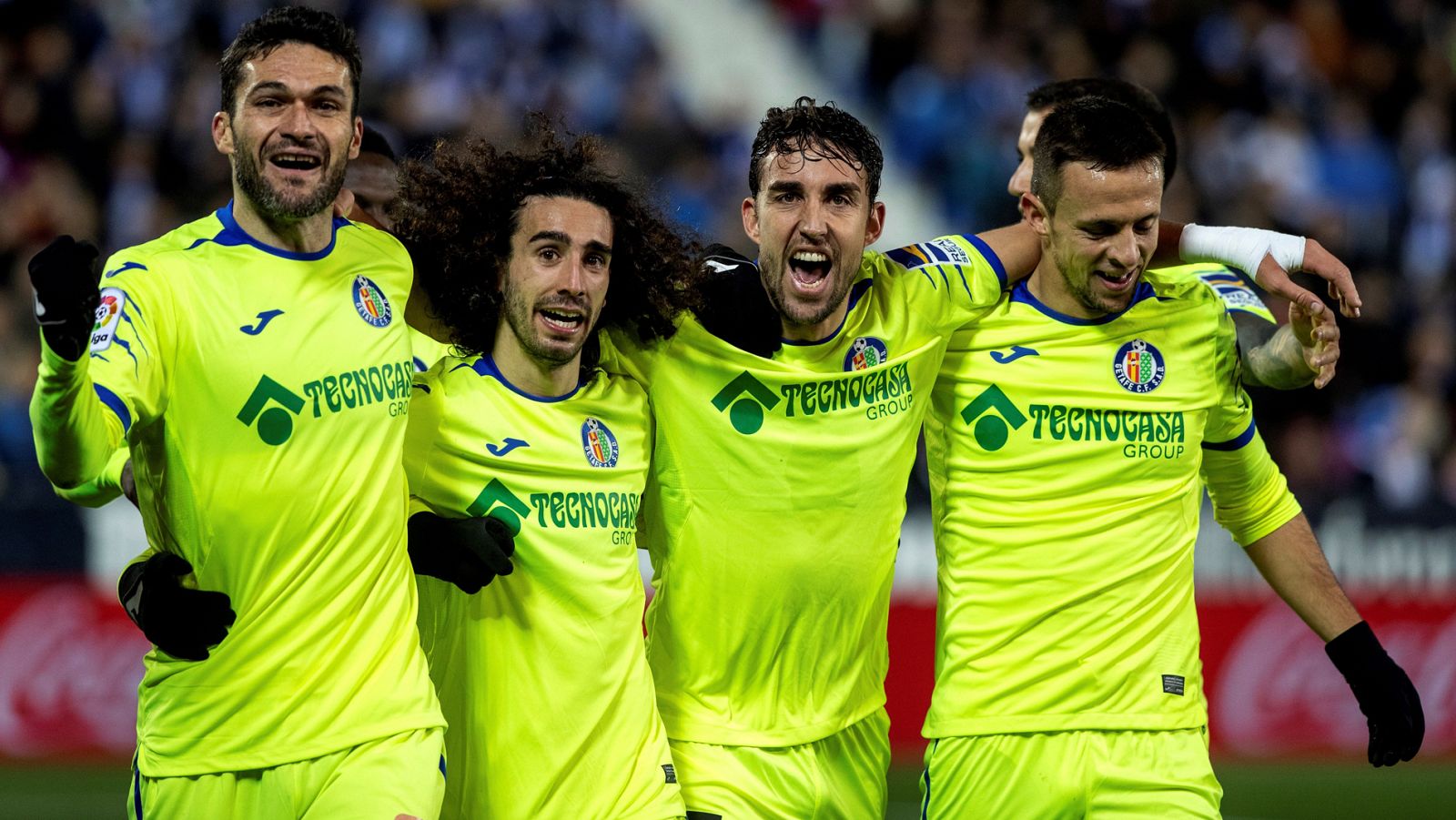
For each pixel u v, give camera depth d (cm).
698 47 6619
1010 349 2067
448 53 5881
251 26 1791
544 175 1908
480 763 1914
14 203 5212
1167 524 2067
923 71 6288
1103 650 2028
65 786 3716
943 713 2080
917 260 2066
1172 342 2073
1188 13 6412
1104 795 2020
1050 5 6438
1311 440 4912
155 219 5281
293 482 1780
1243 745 4212
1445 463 5116
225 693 1792
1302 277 5306
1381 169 6288
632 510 1956
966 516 2075
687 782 2020
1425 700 4256
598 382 1964
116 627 3947
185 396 1759
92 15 5556
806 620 2012
